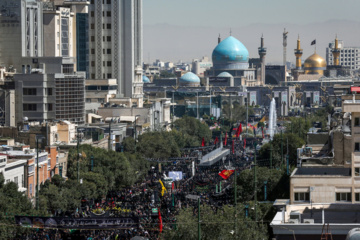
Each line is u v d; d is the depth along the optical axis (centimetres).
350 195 16312
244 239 16975
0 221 19012
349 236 12300
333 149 18438
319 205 16062
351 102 16550
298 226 14288
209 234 17212
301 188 16400
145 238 18338
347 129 18375
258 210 19275
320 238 14262
